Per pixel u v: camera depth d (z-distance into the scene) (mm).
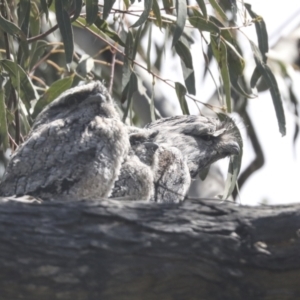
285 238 6207
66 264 5938
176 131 11445
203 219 6242
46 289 5941
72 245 5965
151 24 11461
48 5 10164
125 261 6008
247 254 6129
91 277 5969
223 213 6301
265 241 6211
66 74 13617
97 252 5984
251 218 6258
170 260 6059
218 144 11516
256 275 6137
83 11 12422
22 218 6039
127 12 10484
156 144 9688
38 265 5902
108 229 6078
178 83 10914
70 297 5988
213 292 6133
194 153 11352
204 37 10867
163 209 6266
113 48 10805
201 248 6098
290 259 6125
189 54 10898
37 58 11641
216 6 10742
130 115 11867
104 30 10742
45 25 14016
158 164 10375
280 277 6137
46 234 5980
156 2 10039
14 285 5898
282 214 6254
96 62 12914
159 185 10305
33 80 14141
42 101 11258
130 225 6121
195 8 11180
